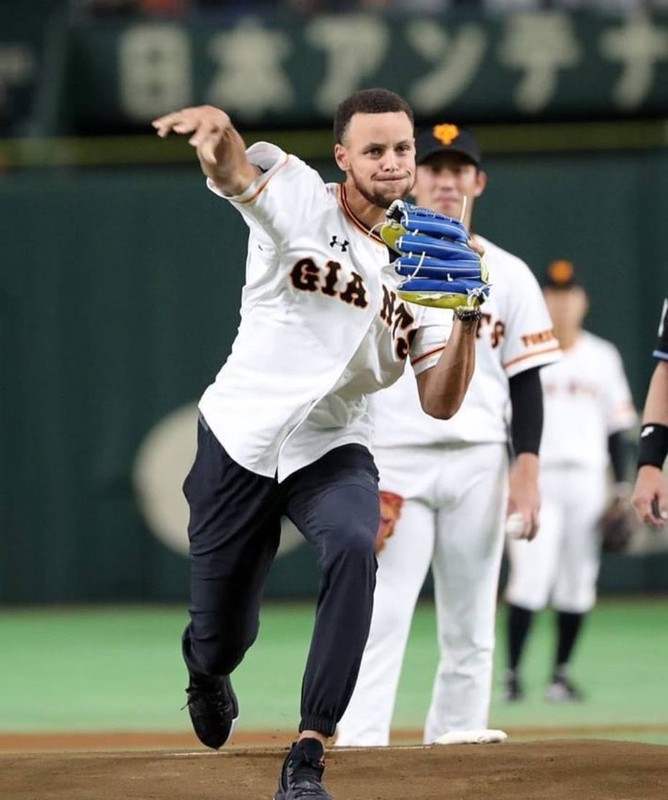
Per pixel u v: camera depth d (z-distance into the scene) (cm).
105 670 3709
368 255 1697
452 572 2277
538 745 2019
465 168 2348
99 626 4447
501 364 2311
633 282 4747
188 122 1544
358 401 1761
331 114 4859
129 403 4775
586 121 4941
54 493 4788
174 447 4775
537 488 2327
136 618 4603
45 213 4766
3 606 4825
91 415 4775
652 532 4838
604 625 4362
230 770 1892
